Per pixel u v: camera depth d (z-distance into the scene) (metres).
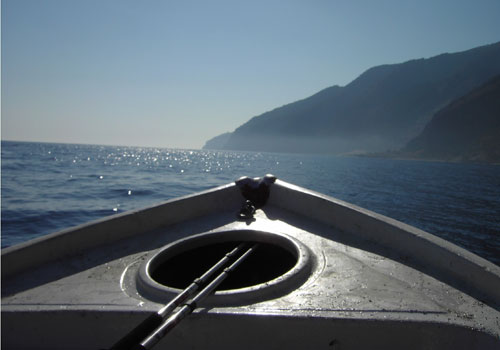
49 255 2.50
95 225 2.72
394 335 1.66
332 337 1.67
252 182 3.57
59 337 1.82
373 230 2.70
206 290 1.75
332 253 2.50
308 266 2.20
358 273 2.19
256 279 2.63
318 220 3.13
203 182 30.55
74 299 1.95
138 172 39.31
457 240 15.39
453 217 20.34
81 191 21.03
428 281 2.10
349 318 1.65
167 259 2.54
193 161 83.50
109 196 19.52
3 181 24.42
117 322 1.76
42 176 29.09
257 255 2.66
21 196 18.22
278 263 2.68
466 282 2.06
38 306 1.87
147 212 2.99
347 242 2.69
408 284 2.06
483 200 27.92
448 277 2.14
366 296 1.90
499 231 17.06
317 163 108.94
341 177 48.84
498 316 1.73
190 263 2.67
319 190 31.66
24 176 28.38
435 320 1.65
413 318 1.67
